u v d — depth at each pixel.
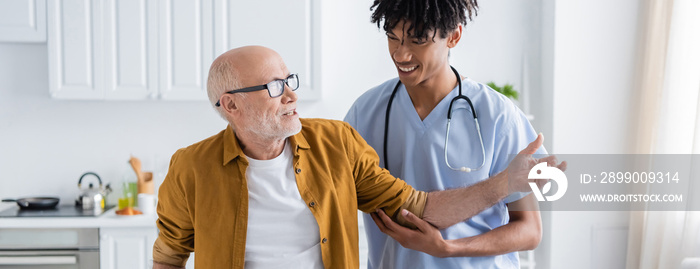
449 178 1.60
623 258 3.45
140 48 3.26
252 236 1.42
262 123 1.36
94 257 3.10
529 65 3.63
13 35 3.25
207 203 1.40
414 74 1.49
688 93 3.06
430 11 1.39
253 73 1.36
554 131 3.39
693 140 2.91
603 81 3.41
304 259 1.43
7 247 3.08
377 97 1.71
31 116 3.59
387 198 1.51
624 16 3.40
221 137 1.47
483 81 3.63
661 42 3.23
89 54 3.25
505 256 1.64
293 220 1.43
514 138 1.59
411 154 1.62
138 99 3.28
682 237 2.97
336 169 1.46
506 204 1.64
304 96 3.29
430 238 1.47
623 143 3.43
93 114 3.61
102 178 3.63
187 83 3.27
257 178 1.43
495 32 3.63
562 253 3.43
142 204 3.21
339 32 3.62
